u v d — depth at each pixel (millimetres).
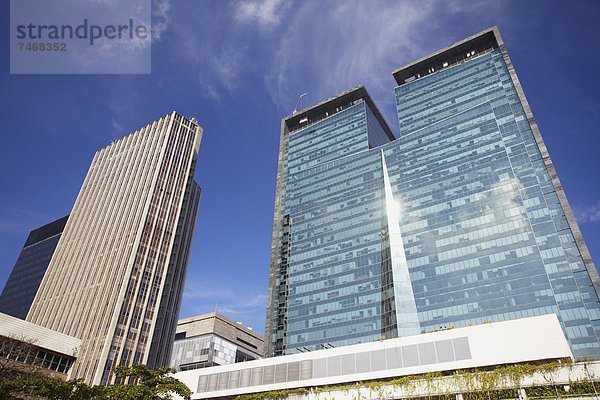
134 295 116250
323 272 120875
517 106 113188
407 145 127500
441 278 99688
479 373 47625
